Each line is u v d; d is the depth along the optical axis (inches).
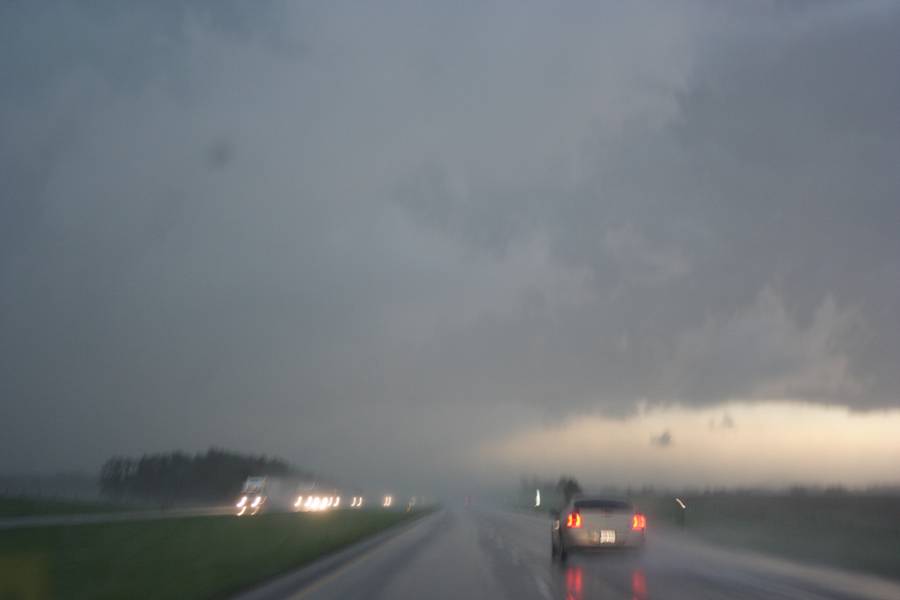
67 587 685.9
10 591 642.2
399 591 711.7
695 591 706.8
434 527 1953.7
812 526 1318.9
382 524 1978.3
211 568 848.3
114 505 2711.6
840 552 1022.4
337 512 2596.0
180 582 732.7
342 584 761.0
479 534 1622.8
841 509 1673.2
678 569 898.7
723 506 1927.9
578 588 729.0
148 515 1921.8
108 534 1250.6
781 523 1441.9
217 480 4498.0
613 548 987.3
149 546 1074.7
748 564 944.9
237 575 793.6
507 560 1018.7
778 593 689.0
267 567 875.4
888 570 865.5
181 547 1071.6
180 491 4379.9
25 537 1147.9
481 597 674.8
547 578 810.8
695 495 2667.3
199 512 2337.6
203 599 648.4
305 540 1285.7
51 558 872.9
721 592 698.8
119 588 684.7
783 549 1119.6
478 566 936.9
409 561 1001.5
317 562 986.7
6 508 2032.5
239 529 1455.5
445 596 680.4
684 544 1254.3
